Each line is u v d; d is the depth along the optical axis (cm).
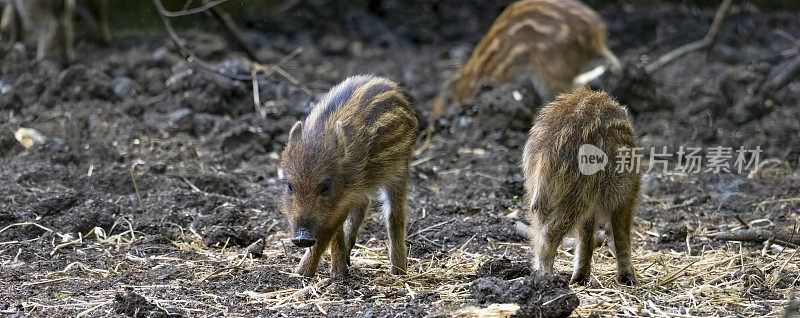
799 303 661
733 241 935
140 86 1439
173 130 1279
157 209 1003
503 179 1159
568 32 1450
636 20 2003
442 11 2159
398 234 830
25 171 1082
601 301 712
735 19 2008
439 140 1312
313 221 756
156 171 1121
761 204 1078
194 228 957
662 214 1043
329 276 813
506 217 1023
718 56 1784
